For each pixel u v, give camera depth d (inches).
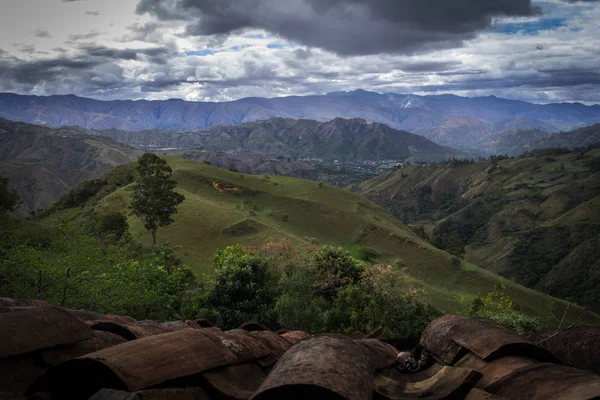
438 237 6077.8
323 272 1776.6
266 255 1961.1
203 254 3166.8
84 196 4899.1
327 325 1477.6
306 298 1494.8
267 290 1534.2
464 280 4060.0
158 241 3208.7
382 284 1690.5
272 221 4335.6
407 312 1644.9
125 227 2541.8
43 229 1288.1
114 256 1168.8
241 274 1492.4
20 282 853.2
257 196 4972.9
